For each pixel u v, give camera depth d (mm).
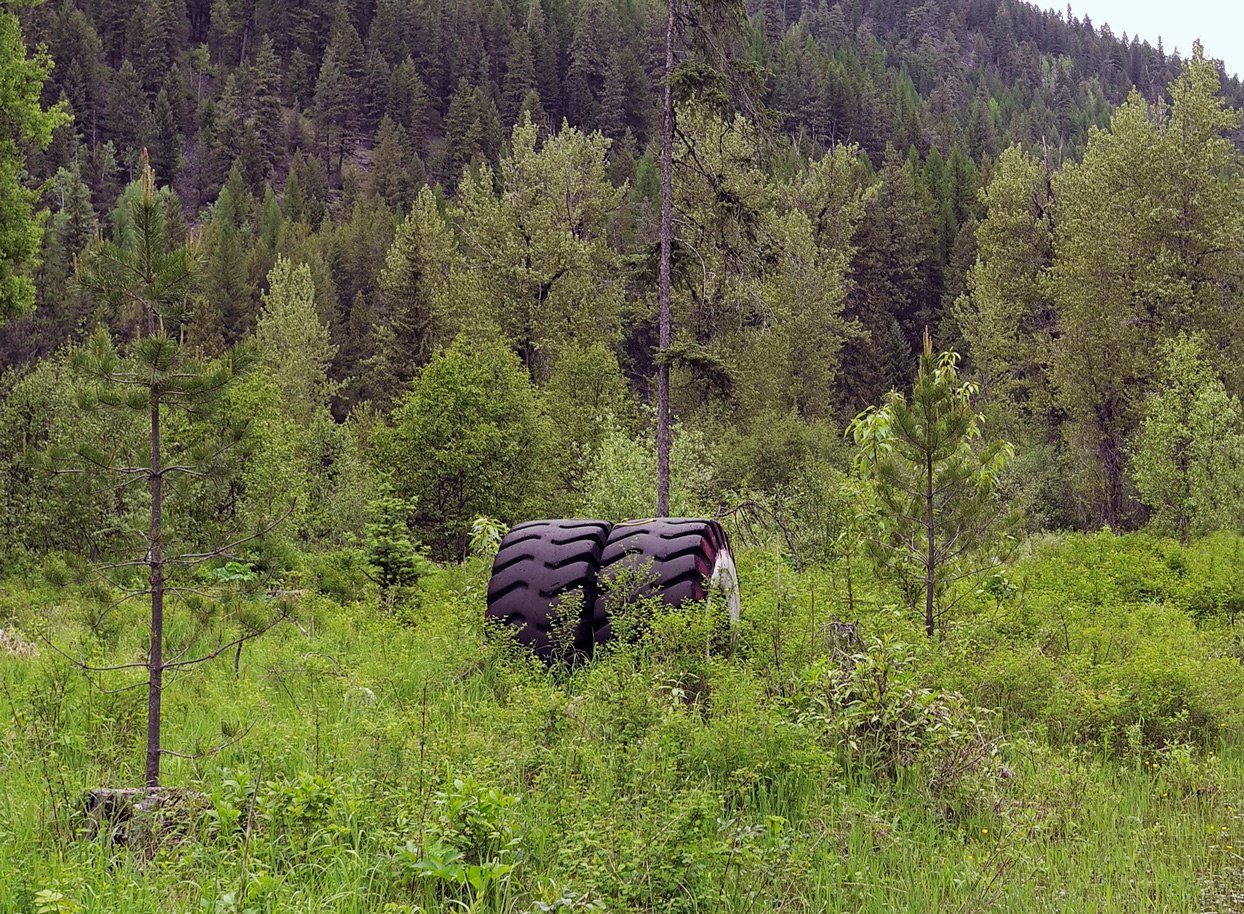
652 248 21719
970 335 50375
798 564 12047
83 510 15406
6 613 11102
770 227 43312
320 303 80125
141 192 5887
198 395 5875
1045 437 46938
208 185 133500
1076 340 40031
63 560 5848
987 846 5422
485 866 4289
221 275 80812
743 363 38438
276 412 18953
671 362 21188
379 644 10039
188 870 4512
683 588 7996
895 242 73438
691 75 20375
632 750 5879
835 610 9438
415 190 123688
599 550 8461
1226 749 7559
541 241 47094
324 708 7230
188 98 152875
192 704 7340
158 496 5891
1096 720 7766
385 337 52906
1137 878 5090
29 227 25141
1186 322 39156
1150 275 39000
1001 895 4754
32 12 142125
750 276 21656
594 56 148625
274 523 6852
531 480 29141
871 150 118438
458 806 4789
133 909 4062
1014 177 51438
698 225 21359
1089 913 4664
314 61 170625
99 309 6090
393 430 28875
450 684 7781
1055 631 10539
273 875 4488
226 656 8852
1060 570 15781
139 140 134750
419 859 4465
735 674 7105
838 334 58375
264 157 136250
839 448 36094
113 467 5824
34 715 6480
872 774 6180
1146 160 39656
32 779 5656
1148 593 14961
